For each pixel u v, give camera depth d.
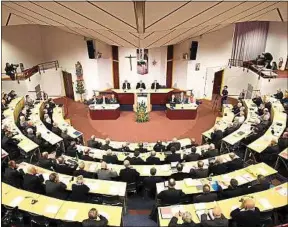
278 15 14.02
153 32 13.12
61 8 9.27
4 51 19.92
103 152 10.82
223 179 8.52
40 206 7.18
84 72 21.45
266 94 18.97
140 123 17.27
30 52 21.14
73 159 9.84
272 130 12.32
